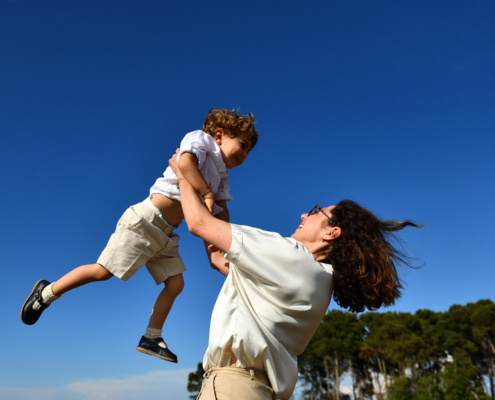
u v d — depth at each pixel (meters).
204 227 1.66
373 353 46.00
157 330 2.49
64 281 2.47
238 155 2.86
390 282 1.82
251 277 1.67
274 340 1.58
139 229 2.44
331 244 1.90
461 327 45.59
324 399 46.62
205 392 1.55
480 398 37.41
